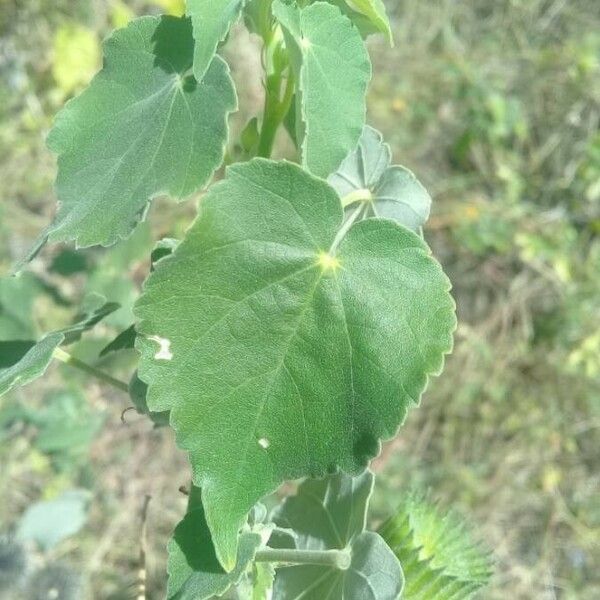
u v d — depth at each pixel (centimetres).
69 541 49
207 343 14
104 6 59
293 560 16
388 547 16
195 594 14
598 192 66
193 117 15
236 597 18
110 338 30
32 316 35
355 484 18
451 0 69
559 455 61
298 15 15
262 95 56
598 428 61
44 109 57
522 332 62
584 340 62
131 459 53
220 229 14
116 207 16
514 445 60
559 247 64
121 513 51
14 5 58
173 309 14
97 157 16
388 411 14
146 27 16
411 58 66
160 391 14
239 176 14
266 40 16
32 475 47
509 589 57
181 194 15
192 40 16
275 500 26
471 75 66
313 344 14
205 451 14
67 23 58
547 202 67
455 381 60
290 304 14
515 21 70
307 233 14
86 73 57
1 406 45
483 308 63
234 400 14
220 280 14
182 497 53
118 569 50
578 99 68
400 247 14
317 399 14
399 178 18
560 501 59
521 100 68
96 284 30
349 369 14
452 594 18
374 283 14
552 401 61
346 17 15
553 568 58
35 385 49
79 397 44
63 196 16
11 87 57
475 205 64
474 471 59
